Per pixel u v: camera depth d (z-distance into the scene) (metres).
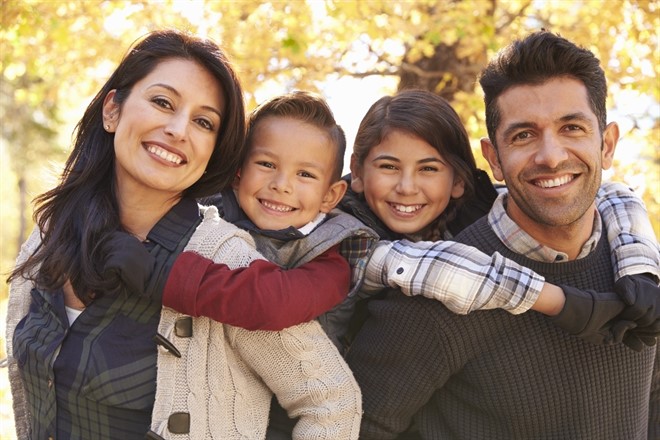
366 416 2.53
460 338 2.42
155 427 2.11
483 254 2.40
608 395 2.45
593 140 2.40
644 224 2.59
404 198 2.86
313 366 2.26
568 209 2.38
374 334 2.54
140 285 2.09
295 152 2.62
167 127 2.19
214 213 2.36
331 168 2.72
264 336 2.23
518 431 2.46
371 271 2.56
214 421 2.16
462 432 2.53
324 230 2.53
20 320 2.42
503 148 2.47
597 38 5.41
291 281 2.25
